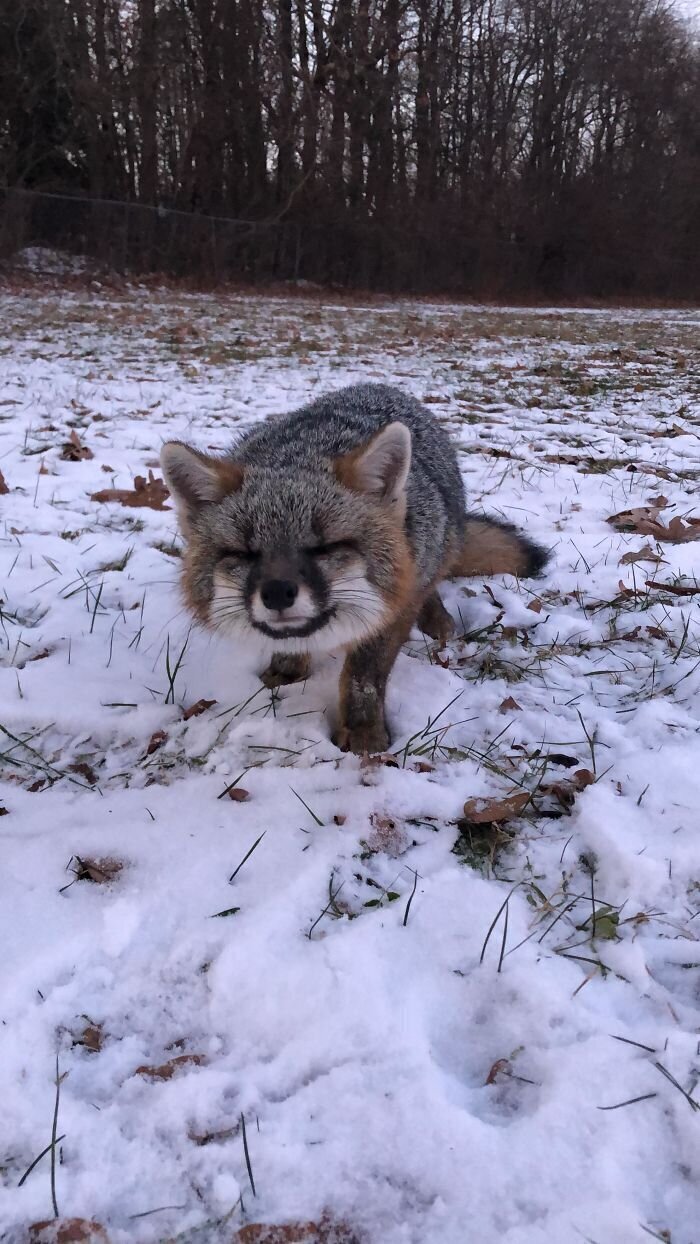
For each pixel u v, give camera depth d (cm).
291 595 47
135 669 62
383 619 52
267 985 35
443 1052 33
